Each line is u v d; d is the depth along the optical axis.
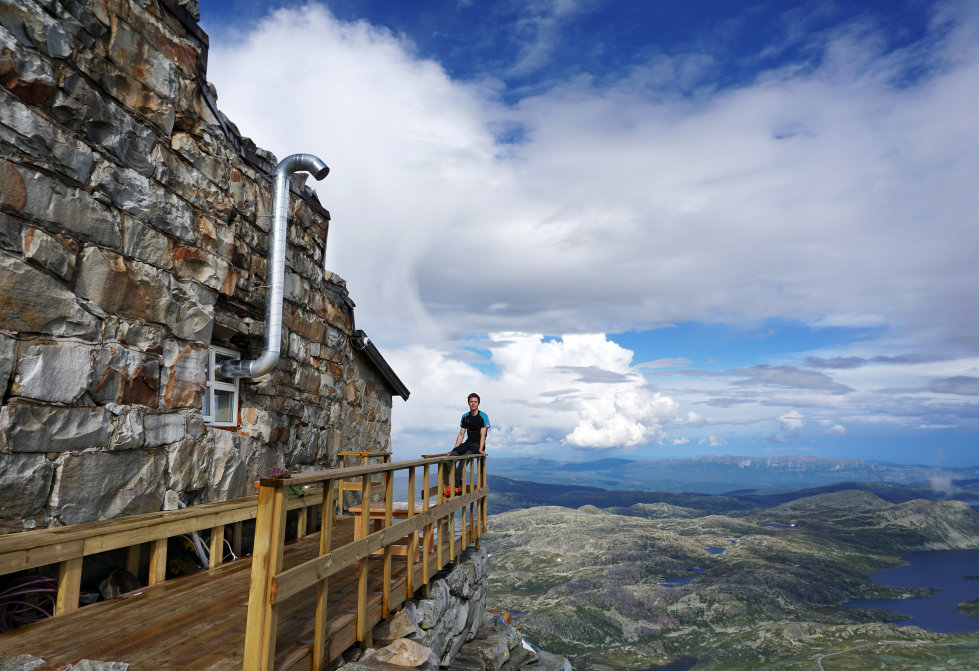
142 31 4.80
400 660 3.80
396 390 11.61
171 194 5.12
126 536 4.10
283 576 2.61
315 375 8.24
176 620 3.43
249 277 6.44
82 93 4.18
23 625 3.48
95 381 4.23
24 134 3.73
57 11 3.96
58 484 3.90
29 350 3.72
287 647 3.02
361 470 3.64
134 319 4.67
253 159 6.55
